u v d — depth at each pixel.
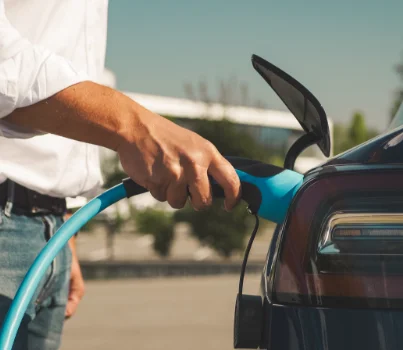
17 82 1.46
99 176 2.24
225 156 1.48
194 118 21.17
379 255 1.32
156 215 20.64
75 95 1.46
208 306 9.41
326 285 1.33
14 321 1.40
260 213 1.45
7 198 1.97
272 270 1.43
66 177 2.07
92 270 16.34
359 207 1.34
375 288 1.31
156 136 1.43
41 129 1.50
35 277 1.43
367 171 1.35
